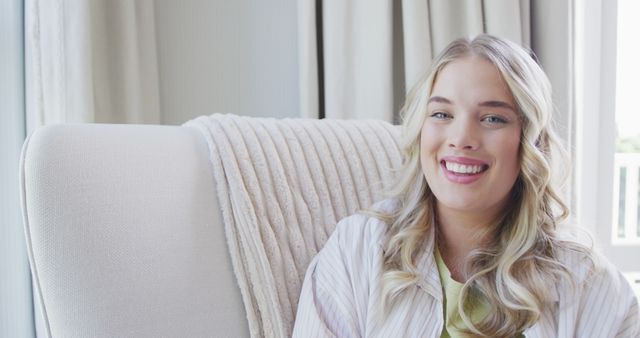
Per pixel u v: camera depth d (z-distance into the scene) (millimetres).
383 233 909
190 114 1461
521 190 873
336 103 1408
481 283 848
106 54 1308
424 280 863
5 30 1162
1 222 1158
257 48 1488
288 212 954
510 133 815
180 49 1442
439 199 842
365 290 866
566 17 1403
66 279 754
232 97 1484
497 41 846
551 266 834
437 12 1397
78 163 789
